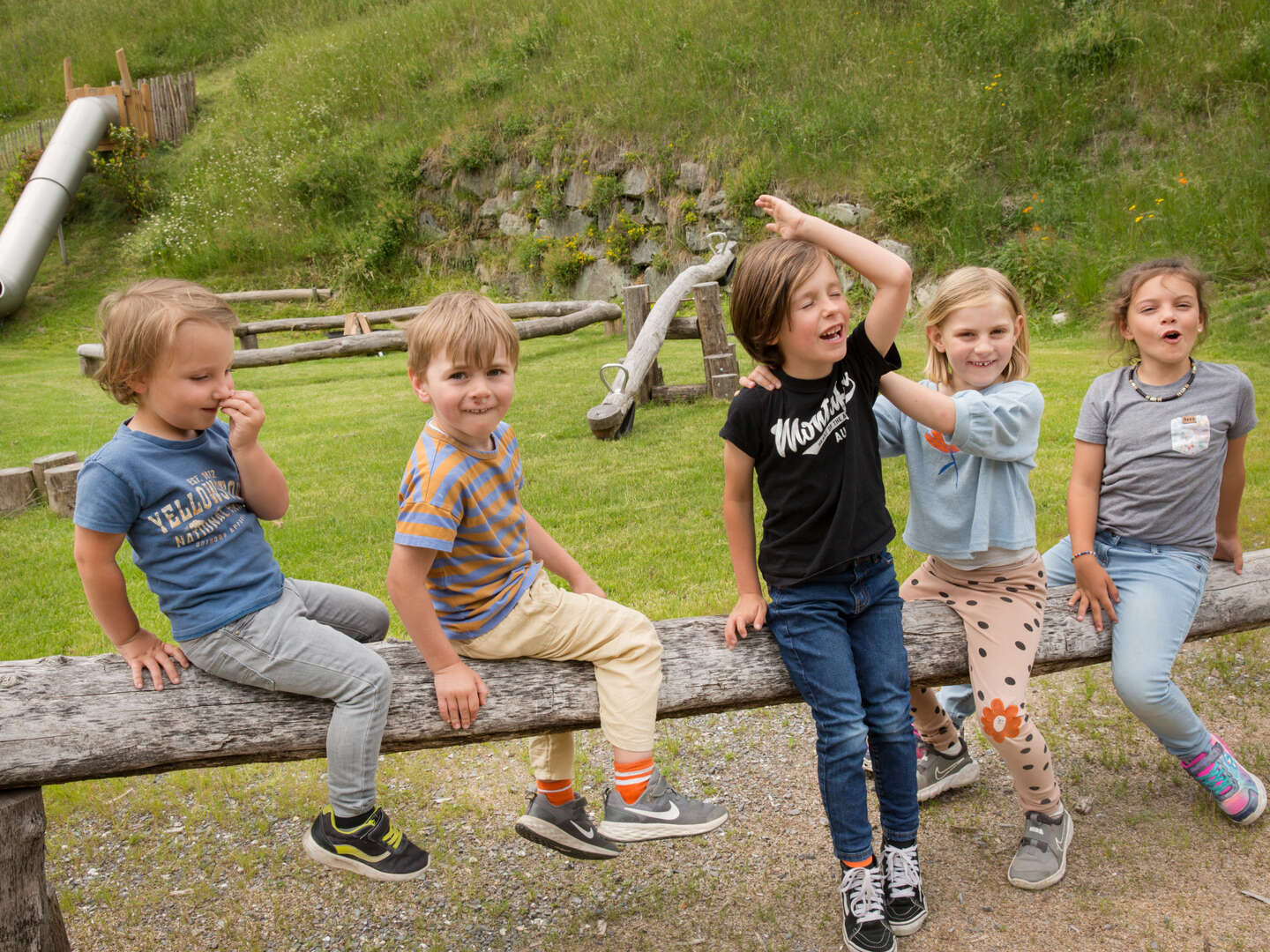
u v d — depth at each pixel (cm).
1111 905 237
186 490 199
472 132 1611
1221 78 1187
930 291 1194
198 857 283
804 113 1387
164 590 203
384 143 1709
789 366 219
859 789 221
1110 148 1198
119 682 210
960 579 259
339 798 209
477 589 216
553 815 238
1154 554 263
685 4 1633
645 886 261
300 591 236
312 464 716
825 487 219
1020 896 244
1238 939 223
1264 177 1036
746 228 1341
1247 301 920
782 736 330
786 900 251
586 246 1509
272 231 1681
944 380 262
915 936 231
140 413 201
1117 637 258
